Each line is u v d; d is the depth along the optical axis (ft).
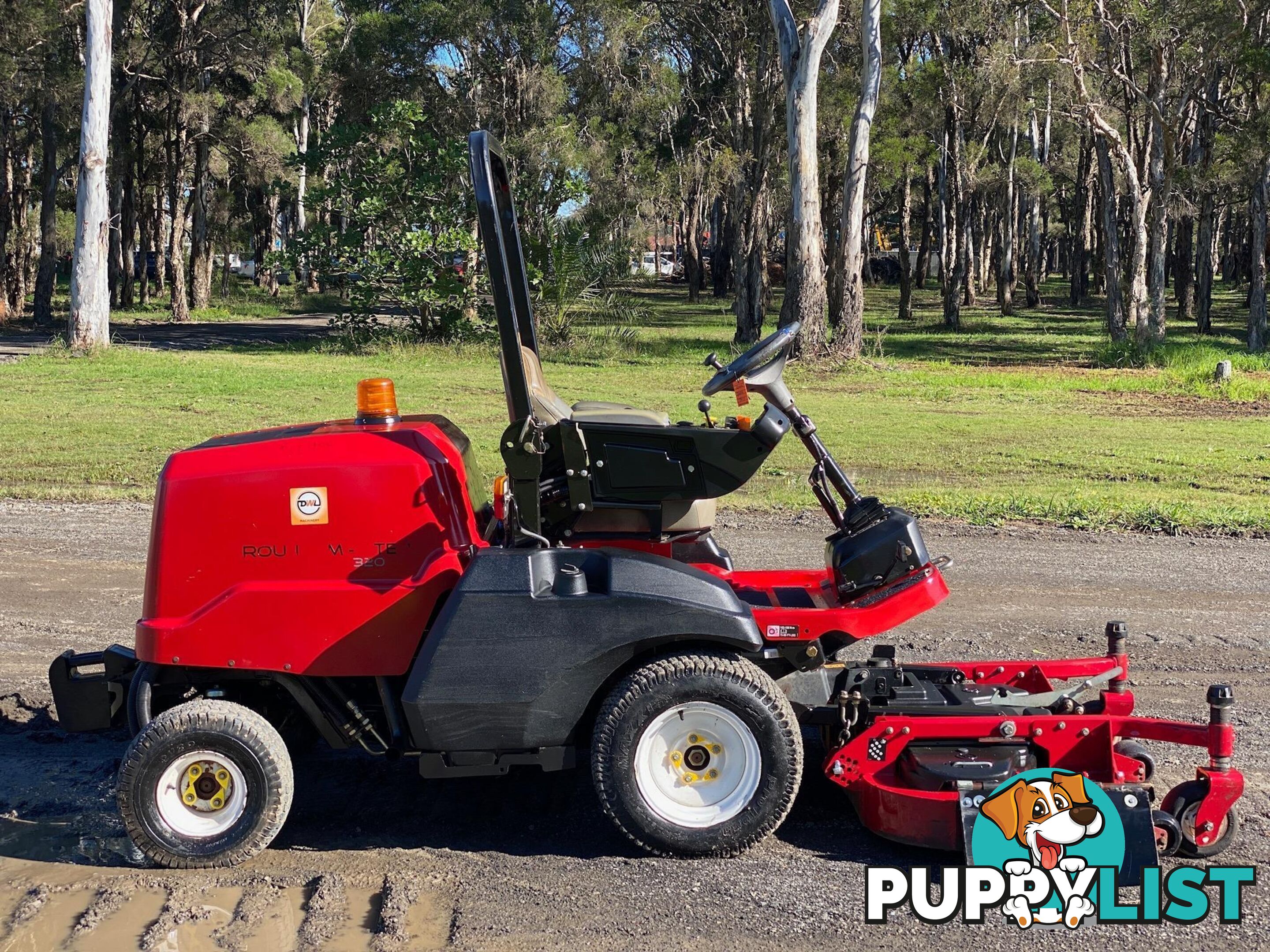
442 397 63.46
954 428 54.60
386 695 14.47
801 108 86.33
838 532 15.55
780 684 15.34
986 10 113.39
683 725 13.85
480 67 125.29
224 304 172.24
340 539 14.20
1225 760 13.74
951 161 153.79
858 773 14.44
